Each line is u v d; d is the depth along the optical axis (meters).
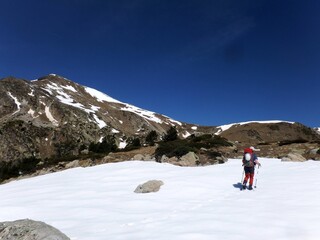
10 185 28.70
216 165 27.61
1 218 14.88
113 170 27.47
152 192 17.75
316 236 9.18
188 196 16.42
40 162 45.53
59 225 12.70
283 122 177.88
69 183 23.78
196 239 9.53
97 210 14.62
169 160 30.16
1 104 132.25
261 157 33.31
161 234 10.29
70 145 111.75
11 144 102.81
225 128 184.88
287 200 13.70
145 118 190.75
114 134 134.00
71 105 148.75
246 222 10.93
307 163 25.75
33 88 151.50
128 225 11.95
